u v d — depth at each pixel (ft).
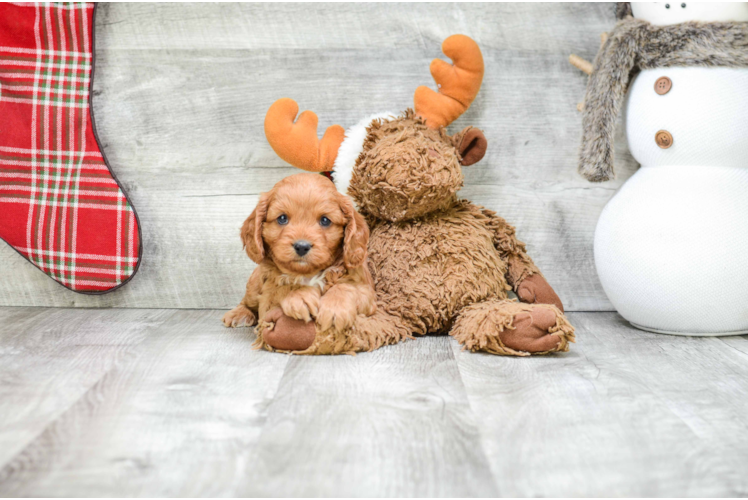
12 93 5.67
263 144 6.03
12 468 2.83
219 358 4.47
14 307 6.09
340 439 3.15
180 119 6.01
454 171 4.92
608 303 6.23
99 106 5.98
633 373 4.26
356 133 5.18
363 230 4.64
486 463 2.93
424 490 2.68
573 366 4.40
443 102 5.41
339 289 4.63
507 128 6.05
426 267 5.07
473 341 4.68
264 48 5.96
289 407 3.55
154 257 6.14
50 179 5.78
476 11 5.97
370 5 5.95
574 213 6.15
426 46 5.98
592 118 5.28
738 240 4.86
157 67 5.96
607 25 6.01
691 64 4.88
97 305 6.19
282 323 4.56
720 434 3.29
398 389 3.86
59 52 5.72
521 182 6.11
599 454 3.05
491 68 5.99
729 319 5.05
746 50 4.73
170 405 3.57
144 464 2.88
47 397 3.67
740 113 4.81
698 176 5.02
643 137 5.20
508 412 3.52
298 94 6.00
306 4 5.94
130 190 6.08
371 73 5.99
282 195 4.50
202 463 2.89
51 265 5.83
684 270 4.91
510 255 5.59
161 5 5.91
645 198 5.13
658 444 3.16
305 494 2.64
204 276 6.18
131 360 4.40
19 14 5.60
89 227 5.80
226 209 6.11
